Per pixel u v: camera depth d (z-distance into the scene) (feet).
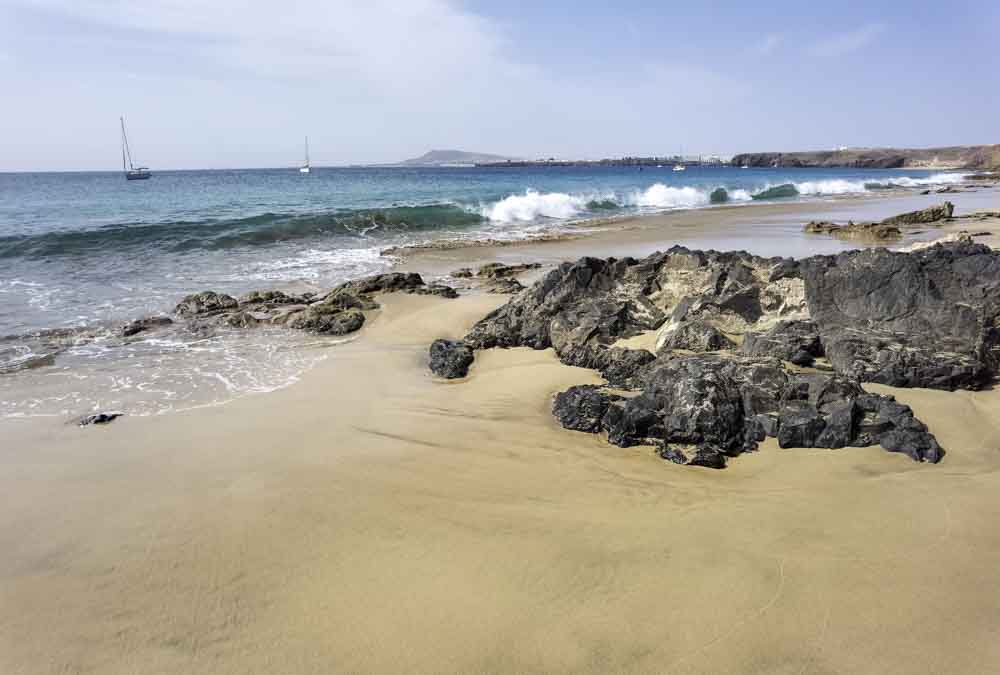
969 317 25.36
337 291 46.85
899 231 76.54
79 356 33.58
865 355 25.36
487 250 69.87
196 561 15.78
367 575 15.01
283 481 19.63
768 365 23.70
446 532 16.67
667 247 69.82
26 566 15.72
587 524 16.87
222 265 60.08
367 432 23.47
